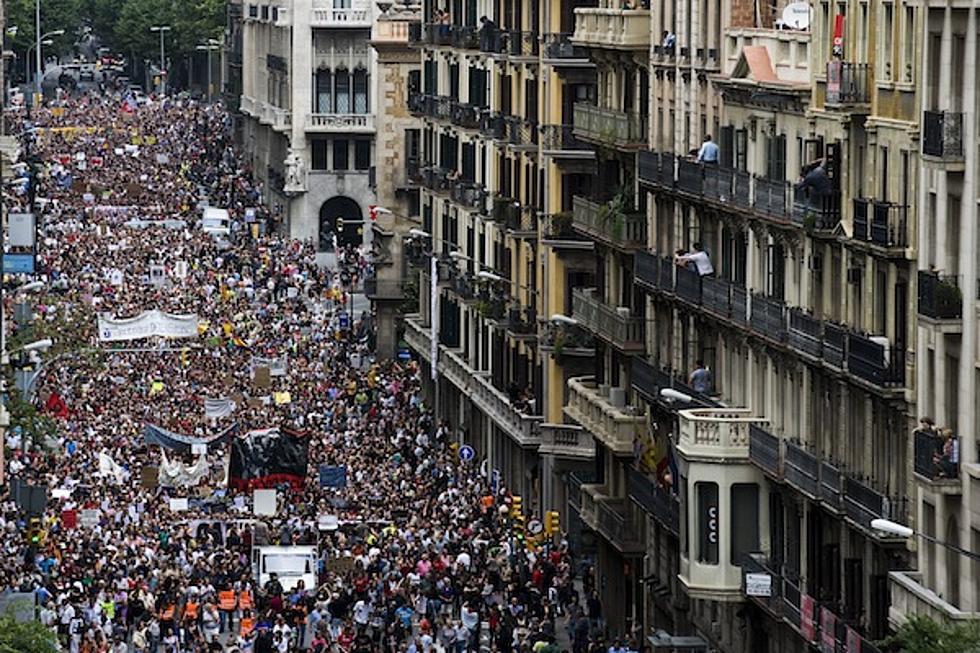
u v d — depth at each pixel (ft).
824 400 475.31
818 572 474.49
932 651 365.81
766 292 510.17
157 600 557.33
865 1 451.94
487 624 561.43
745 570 493.36
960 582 401.08
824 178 468.75
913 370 431.02
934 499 411.13
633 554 579.48
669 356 573.74
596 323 616.39
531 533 638.53
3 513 611.88
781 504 493.77
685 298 545.85
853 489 450.30
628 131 606.96
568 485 652.07
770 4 538.06
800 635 471.62
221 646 533.96
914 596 406.00
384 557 606.55
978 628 365.40
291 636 539.29
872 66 450.30
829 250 474.08
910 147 431.02
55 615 535.60
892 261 438.40
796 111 491.31
